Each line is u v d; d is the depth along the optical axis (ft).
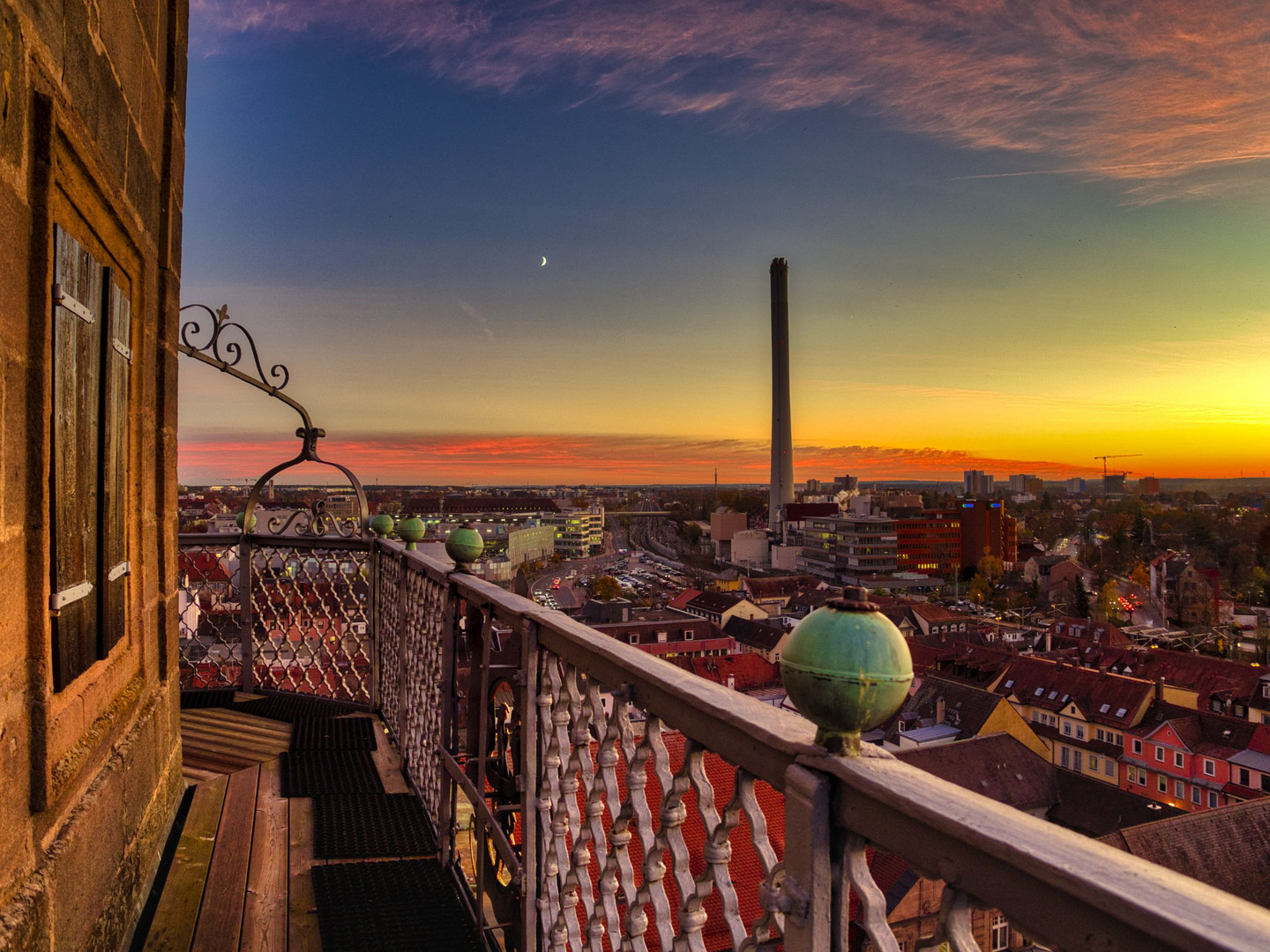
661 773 4.39
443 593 10.55
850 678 2.77
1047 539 611.47
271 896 9.14
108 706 7.17
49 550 5.22
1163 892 1.84
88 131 6.21
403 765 13.17
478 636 9.74
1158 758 108.47
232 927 8.41
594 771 5.60
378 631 16.48
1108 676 126.21
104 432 6.58
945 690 116.67
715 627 192.24
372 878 9.62
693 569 467.11
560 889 6.28
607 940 5.72
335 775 13.05
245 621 17.71
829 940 2.94
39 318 4.95
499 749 8.87
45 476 5.03
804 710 2.95
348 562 17.15
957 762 72.02
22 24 4.68
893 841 2.66
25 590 4.88
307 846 10.42
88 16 6.24
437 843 10.30
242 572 17.69
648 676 4.42
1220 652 220.64
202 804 11.73
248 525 17.72
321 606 17.44
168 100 9.96
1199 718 109.09
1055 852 2.09
